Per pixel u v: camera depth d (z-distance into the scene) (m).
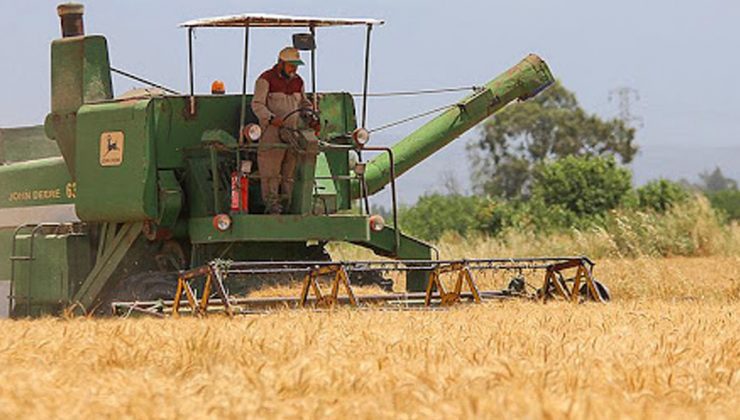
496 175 161.50
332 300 25.20
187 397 12.12
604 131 158.88
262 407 11.61
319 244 32.06
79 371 14.34
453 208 84.06
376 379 13.29
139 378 13.40
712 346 16.94
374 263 25.62
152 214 30.39
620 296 35.28
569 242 57.38
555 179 87.25
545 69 36.12
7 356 15.49
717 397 12.83
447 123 35.12
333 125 32.50
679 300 29.25
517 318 21.00
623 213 59.12
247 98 31.20
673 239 57.22
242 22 29.91
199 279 29.45
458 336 17.95
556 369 13.93
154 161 30.50
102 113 31.30
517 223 78.25
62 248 32.66
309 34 31.16
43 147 37.09
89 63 32.56
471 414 11.08
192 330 18.09
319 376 13.33
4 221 35.69
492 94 35.59
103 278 32.12
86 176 31.50
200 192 30.64
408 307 25.47
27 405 11.53
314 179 30.19
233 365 14.58
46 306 33.44
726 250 57.12
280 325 19.45
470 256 55.09
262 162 30.02
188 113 30.81
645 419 11.02
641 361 15.01
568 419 10.73
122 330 18.17
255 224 29.36
